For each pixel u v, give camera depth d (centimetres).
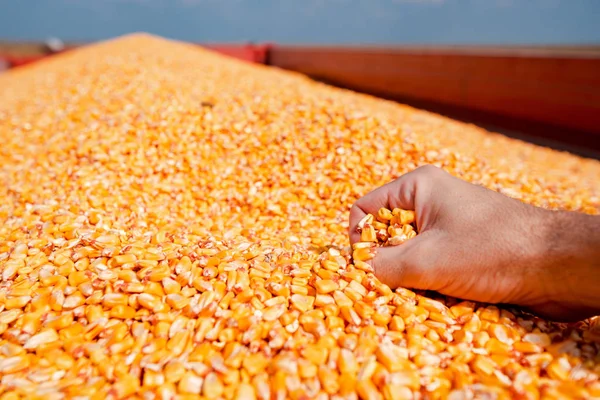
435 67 139
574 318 25
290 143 51
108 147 48
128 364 23
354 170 47
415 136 53
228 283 26
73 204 40
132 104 58
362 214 30
